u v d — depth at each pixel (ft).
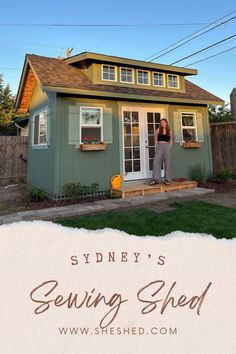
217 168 31.42
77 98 21.79
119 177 22.71
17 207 19.38
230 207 17.02
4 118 71.05
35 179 27.66
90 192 21.71
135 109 24.91
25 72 27.04
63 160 21.02
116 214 16.05
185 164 27.40
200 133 28.71
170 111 26.81
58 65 25.18
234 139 29.71
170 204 18.45
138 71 26.30
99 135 22.81
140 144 25.14
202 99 27.48
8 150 34.35
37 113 27.76
